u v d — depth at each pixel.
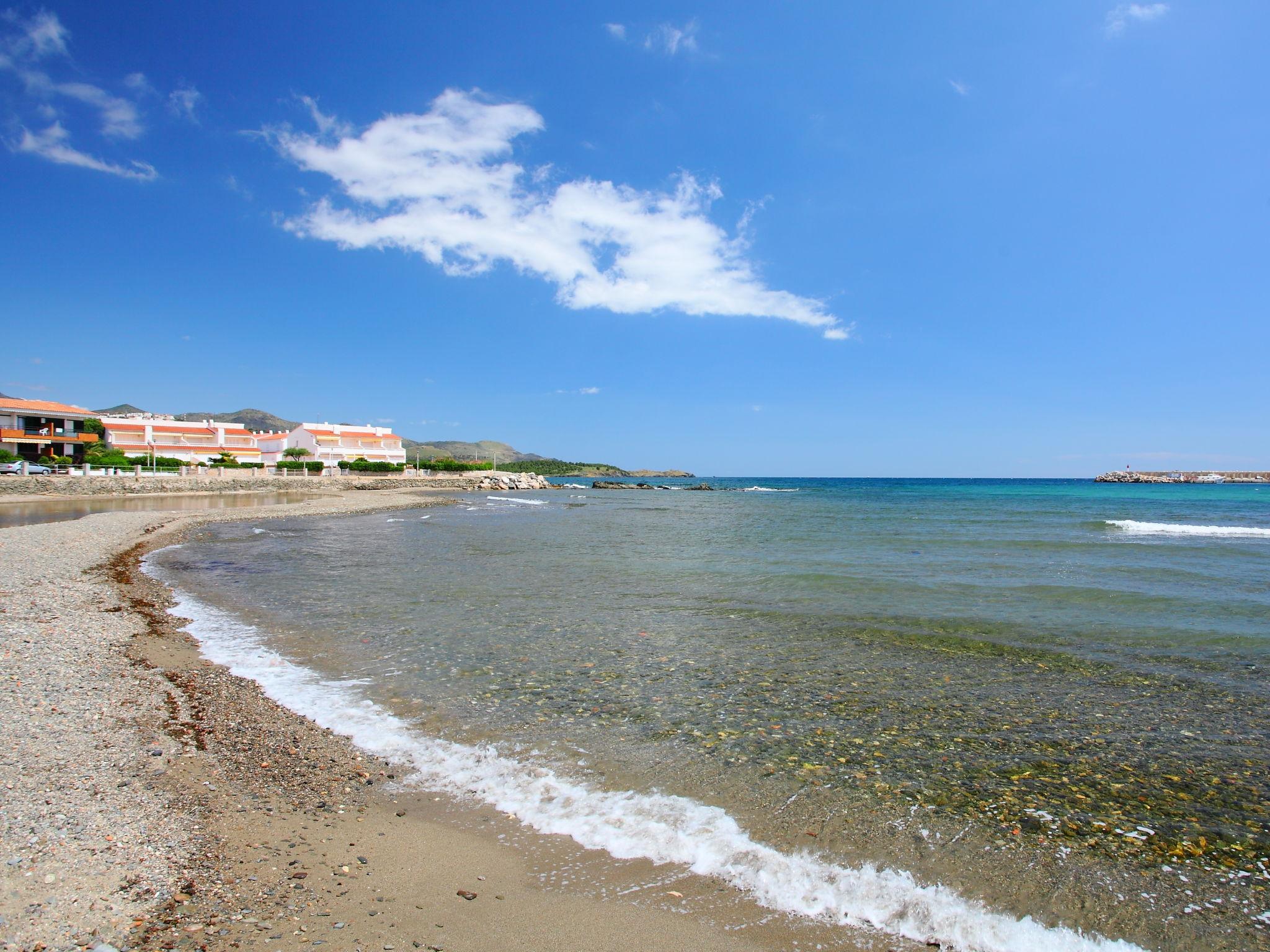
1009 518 47.97
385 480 89.31
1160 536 33.44
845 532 36.22
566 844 5.65
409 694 9.40
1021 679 10.27
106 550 23.45
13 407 71.44
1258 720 8.58
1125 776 7.01
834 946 4.45
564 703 9.12
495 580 19.39
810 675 10.44
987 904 4.91
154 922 4.32
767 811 6.23
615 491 118.94
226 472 70.94
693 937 4.49
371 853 5.40
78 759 6.79
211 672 10.20
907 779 6.91
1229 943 4.50
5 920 4.20
